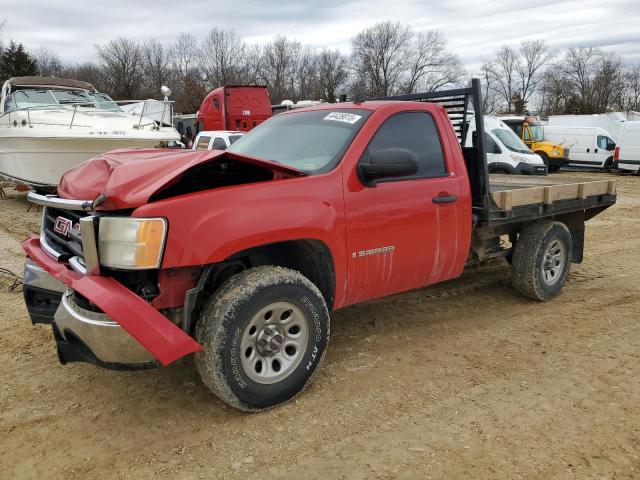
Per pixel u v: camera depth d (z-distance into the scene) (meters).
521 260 5.56
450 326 4.98
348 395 3.68
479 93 4.84
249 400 3.32
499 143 15.45
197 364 3.26
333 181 3.75
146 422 3.37
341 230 3.75
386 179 4.09
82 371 4.05
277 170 3.61
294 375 3.52
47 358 4.28
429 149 4.46
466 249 4.70
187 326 3.21
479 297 5.86
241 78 68.12
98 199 3.08
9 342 4.57
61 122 11.22
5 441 3.18
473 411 3.46
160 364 3.13
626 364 4.14
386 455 3.01
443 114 4.66
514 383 3.85
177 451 3.07
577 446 3.07
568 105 73.38
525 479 2.80
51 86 12.69
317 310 3.56
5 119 11.73
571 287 6.30
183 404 3.57
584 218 6.57
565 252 5.82
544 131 26.28
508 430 3.24
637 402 3.56
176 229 3.05
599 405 3.52
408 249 4.21
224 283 3.33
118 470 2.92
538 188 5.33
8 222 10.05
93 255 3.09
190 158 3.40
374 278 4.05
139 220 2.99
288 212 3.46
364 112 4.23
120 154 3.75
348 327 4.95
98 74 70.06
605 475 2.83
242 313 3.20
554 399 3.61
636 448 3.06
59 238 3.62
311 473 2.87
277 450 3.07
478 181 4.93
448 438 3.16
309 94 69.88
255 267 3.47
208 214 3.15
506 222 5.12
